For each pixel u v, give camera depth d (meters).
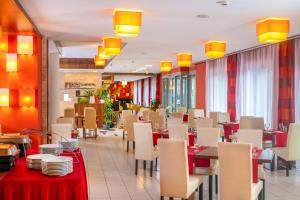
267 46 10.50
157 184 6.89
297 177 7.57
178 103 19.59
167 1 5.71
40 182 3.05
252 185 4.59
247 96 11.86
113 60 15.45
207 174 5.59
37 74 8.01
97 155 9.96
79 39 9.50
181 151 4.82
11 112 7.93
